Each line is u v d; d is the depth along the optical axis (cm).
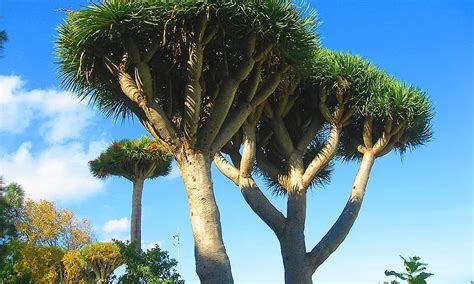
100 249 1673
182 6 670
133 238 1516
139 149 1566
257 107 854
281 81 844
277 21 724
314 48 802
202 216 659
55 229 2542
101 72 756
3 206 613
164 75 759
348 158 1060
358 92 924
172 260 1387
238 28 707
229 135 722
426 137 1014
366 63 956
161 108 708
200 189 669
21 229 2278
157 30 692
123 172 1589
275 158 984
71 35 742
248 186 892
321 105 930
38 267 1853
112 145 1606
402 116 930
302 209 884
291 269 856
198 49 684
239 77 712
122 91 745
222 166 944
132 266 1330
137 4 684
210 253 644
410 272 300
